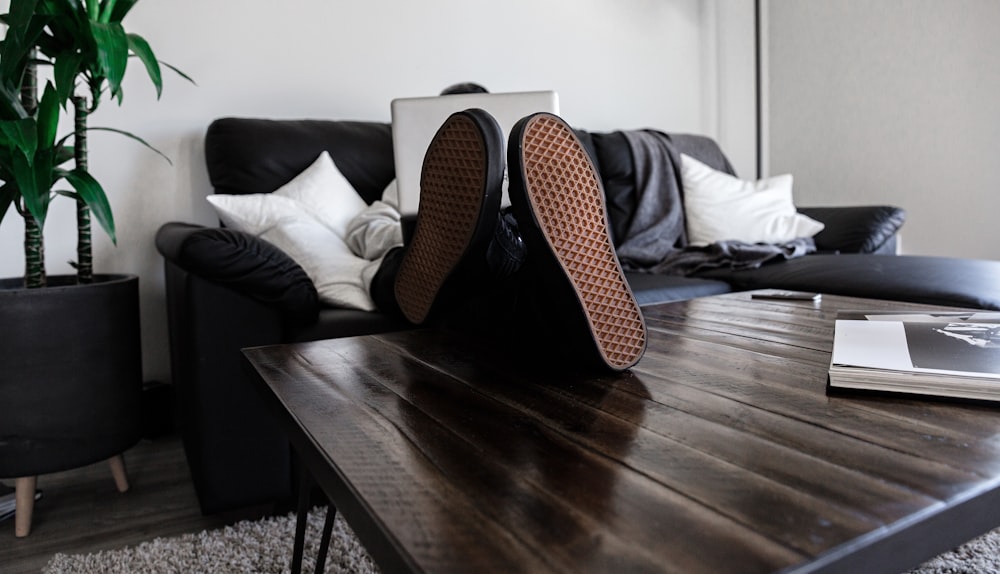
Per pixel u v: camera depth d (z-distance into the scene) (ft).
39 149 4.62
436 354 3.02
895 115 9.43
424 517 1.32
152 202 7.00
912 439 1.68
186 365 4.43
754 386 2.24
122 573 3.79
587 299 2.36
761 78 11.12
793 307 3.98
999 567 3.51
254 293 4.40
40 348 4.40
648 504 1.34
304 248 5.31
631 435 1.79
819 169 10.50
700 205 8.21
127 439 4.91
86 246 5.20
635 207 8.27
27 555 4.17
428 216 2.91
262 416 4.49
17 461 4.37
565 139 2.26
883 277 5.40
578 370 2.60
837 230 7.72
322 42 7.76
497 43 8.96
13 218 6.35
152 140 6.97
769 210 8.09
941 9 8.80
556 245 2.26
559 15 9.45
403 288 3.28
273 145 6.61
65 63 4.58
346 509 1.52
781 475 1.47
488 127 2.59
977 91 8.49
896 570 1.22
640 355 2.51
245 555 3.93
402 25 8.25
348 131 7.13
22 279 5.42
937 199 9.04
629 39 10.09
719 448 1.66
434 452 1.71
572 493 1.41
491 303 3.65
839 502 1.32
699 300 4.39
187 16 7.05
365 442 1.81
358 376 2.62
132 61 6.82
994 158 8.39
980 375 1.97
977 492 1.36
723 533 1.20
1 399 4.32
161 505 4.92
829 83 10.25
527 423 1.94
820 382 2.27
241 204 5.67
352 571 3.69
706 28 10.78
